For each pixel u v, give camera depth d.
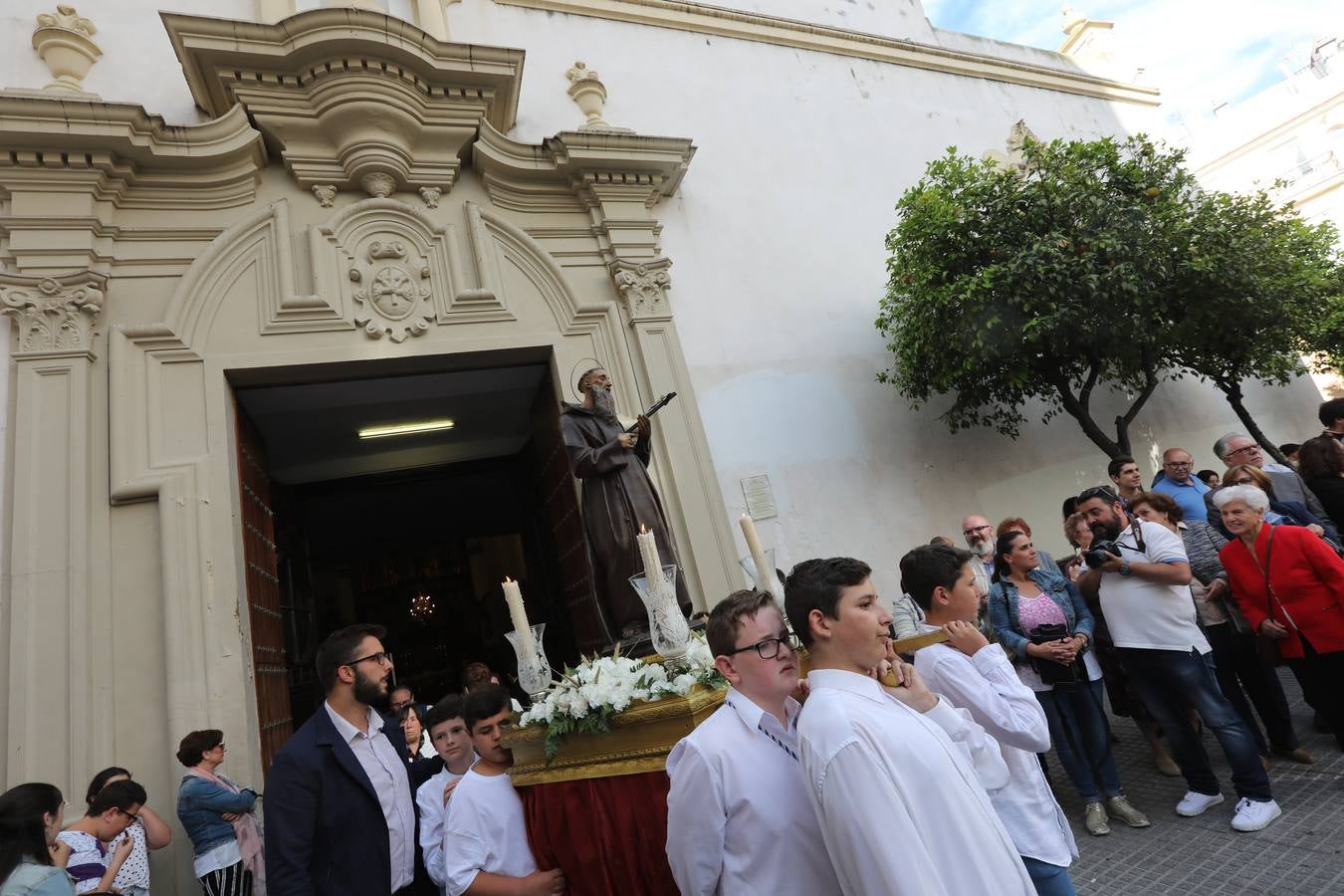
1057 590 4.21
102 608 4.14
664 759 2.12
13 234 4.48
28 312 4.40
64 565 4.07
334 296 5.20
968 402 6.95
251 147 5.13
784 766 1.68
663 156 6.24
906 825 1.36
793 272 6.95
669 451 5.64
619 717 2.20
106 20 5.44
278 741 4.73
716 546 5.53
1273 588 3.79
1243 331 7.25
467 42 6.54
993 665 2.13
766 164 7.34
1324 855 3.09
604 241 6.11
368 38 5.10
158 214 4.97
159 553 4.32
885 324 6.77
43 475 4.19
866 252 7.41
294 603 6.69
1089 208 6.23
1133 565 3.80
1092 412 8.44
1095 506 4.35
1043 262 5.95
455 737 2.81
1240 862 3.21
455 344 5.40
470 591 11.03
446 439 8.08
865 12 9.25
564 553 6.36
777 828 1.60
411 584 10.89
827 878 1.59
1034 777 2.20
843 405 6.64
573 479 5.77
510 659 10.64
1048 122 9.89
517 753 2.41
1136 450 8.56
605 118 6.84
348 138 5.34
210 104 5.27
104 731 3.93
